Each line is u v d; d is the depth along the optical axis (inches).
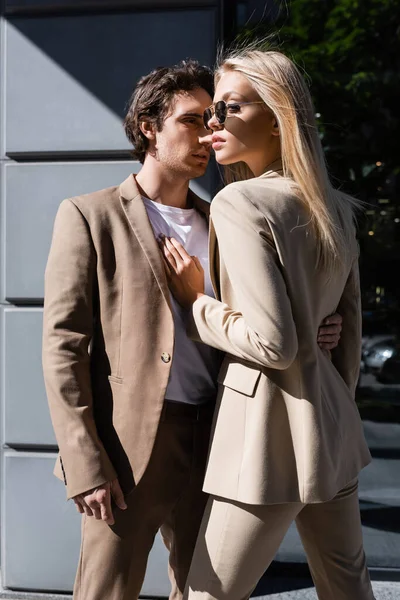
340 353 98.0
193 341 97.7
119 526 95.3
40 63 145.4
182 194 103.3
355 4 155.4
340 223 90.4
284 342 81.4
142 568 98.2
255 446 84.8
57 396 92.1
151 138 101.4
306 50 156.4
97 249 95.0
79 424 91.6
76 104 144.9
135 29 143.0
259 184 86.8
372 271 159.5
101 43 143.9
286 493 84.7
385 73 157.4
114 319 95.0
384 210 158.7
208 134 99.5
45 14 145.2
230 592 87.6
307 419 84.8
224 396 89.4
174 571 105.5
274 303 81.7
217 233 87.1
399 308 158.9
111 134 144.1
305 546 96.2
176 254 96.4
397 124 157.8
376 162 158.6
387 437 162.2
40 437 147.6
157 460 96.0
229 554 87.0
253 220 83.2
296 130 86.9
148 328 94.0
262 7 152.4
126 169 144.6
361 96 157.9
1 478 151.6
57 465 102.0
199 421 98.9
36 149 146.3
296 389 85.7
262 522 85.8
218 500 88.6
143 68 143.0
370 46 157.1
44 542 149.6
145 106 100.2
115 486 92.9
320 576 96.0
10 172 147.2
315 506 92.7
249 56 90.9
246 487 84.3
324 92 158.2
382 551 164.4
